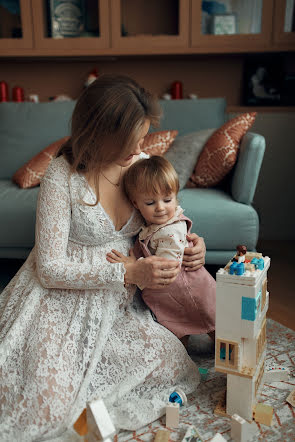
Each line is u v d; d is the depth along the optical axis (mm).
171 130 2316
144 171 1192
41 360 1069
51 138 2486
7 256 1990
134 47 2678
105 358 1177
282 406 1172
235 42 2623
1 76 3029
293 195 2805
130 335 1215
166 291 1283
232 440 1039
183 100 2469
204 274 1311
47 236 1155
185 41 2652
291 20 2564
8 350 1088
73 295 1205
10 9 2676
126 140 1072
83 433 941
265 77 2820
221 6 2598
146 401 1145
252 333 1045
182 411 1157
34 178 2164
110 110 1053
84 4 2670
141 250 1287
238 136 2049
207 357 1429
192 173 2137
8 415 1019
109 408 1102
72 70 3004
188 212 1816
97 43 2682
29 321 1146
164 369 1193
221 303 1061
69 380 1083
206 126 2434
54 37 2703
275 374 1281
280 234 2873
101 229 1217
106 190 1239
